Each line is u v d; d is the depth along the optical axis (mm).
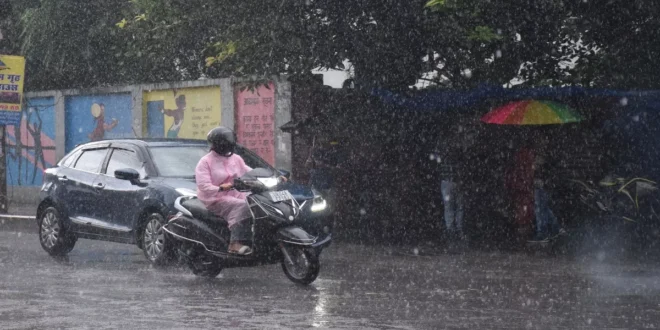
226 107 26828
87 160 17953
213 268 14586
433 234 21906
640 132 21625
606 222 19422
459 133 22094
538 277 14688
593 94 20141
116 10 29875
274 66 21047
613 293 12766
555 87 20234
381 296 12445
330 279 14414
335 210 21922
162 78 30141
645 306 11547
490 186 21719
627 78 22281
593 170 22172
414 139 22000
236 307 11430
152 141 17438
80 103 31594
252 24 20594
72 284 13625
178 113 28422
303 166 25047
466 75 22031
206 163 14258
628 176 21406
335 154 22141
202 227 14336
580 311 11117
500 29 20844
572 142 22234
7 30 30703
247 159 17078
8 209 29109
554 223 20359
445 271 15547
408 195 21828
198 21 22281
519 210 20562
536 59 22750
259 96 26062
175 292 12812
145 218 16375
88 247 19625
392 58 20359
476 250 19203
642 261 17141
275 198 13609
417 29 19875
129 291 12898
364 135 22016
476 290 13070
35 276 14609
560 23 21688
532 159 20766
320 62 20359
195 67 28891
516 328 9945
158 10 22406
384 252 18766
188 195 15617
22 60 26453
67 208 17781
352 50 20422
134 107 29562
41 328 9898
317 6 20094
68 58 31109
